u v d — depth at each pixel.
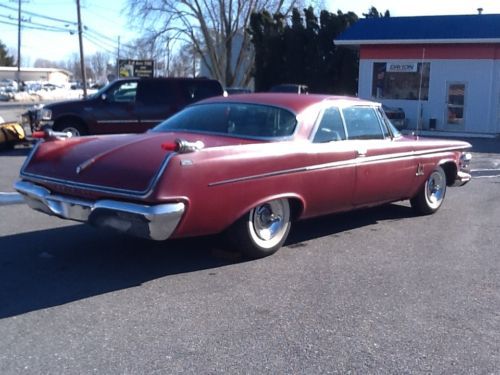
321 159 6.32
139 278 5.52
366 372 3.89
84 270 5.71
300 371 3.87
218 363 3.95
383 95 26.97
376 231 7.52
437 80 25.86
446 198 9.95
